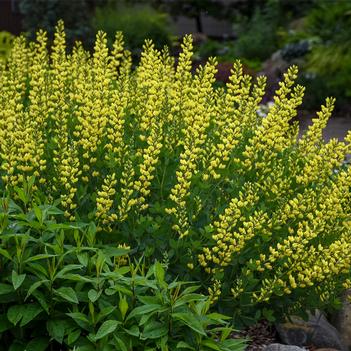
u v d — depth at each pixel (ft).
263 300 15.98
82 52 22.30
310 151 18.06
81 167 17.61
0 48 41.86
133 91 19.84
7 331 14.17
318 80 58.90
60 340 13.03
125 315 13.21
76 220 15.30
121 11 64.03
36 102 17.93
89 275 13.71
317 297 16.78
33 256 13.30
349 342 18.43
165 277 15.07
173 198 15.55
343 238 15.93
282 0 92.73
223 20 103.35
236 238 16.14
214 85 35.63
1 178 16.97
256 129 18.67
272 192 16.72
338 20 73.92
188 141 15.99
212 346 12.80
